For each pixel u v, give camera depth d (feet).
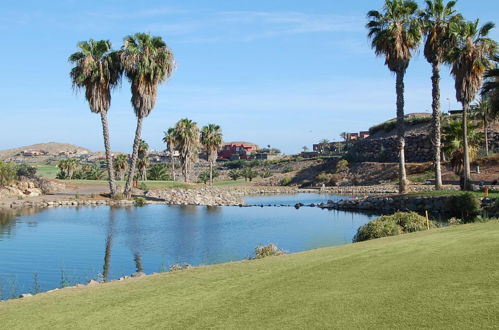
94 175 340.80
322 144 541.34
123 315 28.32
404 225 61.11
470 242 36.70
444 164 246.06
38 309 30.78
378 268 32.19
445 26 128.16
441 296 24.76
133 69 157.28
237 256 66.64
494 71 108.06
